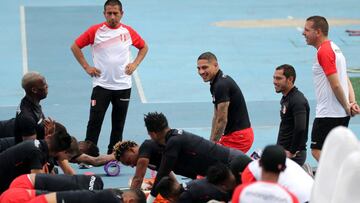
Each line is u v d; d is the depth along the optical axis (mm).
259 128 53250
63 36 72625
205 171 35938
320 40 40438
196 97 59281
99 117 47062
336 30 74125
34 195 32531
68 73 64062
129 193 31812
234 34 73312
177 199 33906
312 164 46719
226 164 35656
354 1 83250
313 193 25344
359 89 59375
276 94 59656
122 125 47750
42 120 38969
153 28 75000
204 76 41719
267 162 26391
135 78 62844
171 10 80562
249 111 56312
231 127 42469
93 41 46906
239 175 32781
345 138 24828
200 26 75812
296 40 71688
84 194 31812
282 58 67188
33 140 35469
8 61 66688
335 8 81000
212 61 41500
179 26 75750
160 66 65562
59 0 83250
